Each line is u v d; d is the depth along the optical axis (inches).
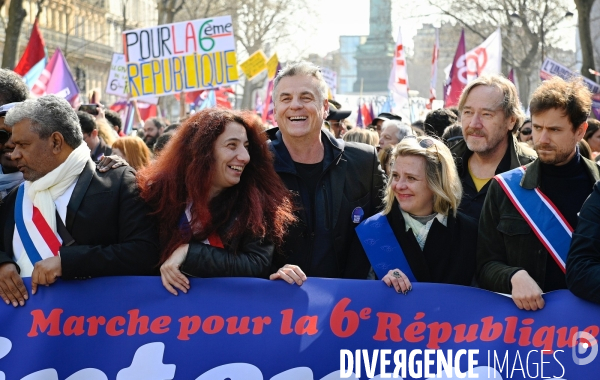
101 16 2095.2
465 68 498.0
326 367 132.4
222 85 410.0
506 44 1587.1
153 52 409.7
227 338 132.2
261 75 1925.4
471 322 133.3
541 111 134.9
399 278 135.6
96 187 132.9
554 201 137.3
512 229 136.7
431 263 142.6
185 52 409.7
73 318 131.7
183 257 131.9
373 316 134.0
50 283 130.5
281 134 155.7
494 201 140.3
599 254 125.6
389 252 143.2
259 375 131.5
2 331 131.0
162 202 133.1
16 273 131.2
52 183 130.3
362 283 135.6
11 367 130.3
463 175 169.0
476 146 163.3
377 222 145.4
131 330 131.9
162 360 131.3
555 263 135.6
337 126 313.1
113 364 131.0
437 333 133.4
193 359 131.4
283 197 140.6
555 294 131.6
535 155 168.1
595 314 129.0
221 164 133.3
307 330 133.1
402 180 141.0
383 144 245.4
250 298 133.4
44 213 130.8
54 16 1760.6
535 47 1433.3
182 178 133.9
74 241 131.4
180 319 132.3
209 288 133.3
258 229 134.3
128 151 238.1
